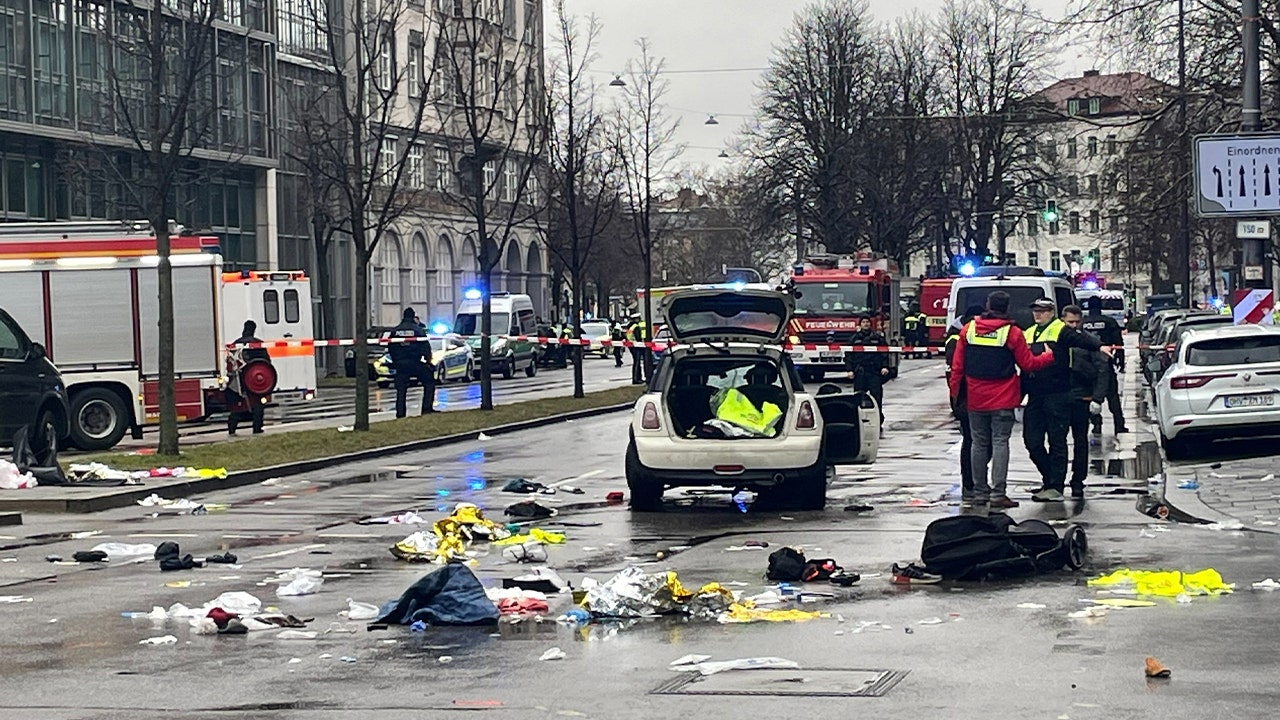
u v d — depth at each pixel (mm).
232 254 54500
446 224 70000
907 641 9578
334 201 55750
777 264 107375
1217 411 22781
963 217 78125
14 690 8656
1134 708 7699
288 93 52812
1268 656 8922
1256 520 15227
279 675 8922
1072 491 18125
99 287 30250
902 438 27359
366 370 28734
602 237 74562
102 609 11375
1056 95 85312
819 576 12102
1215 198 22766
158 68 24578
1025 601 10961
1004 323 17484
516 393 46719
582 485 20594
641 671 8836
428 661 9242
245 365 29859
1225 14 30453
